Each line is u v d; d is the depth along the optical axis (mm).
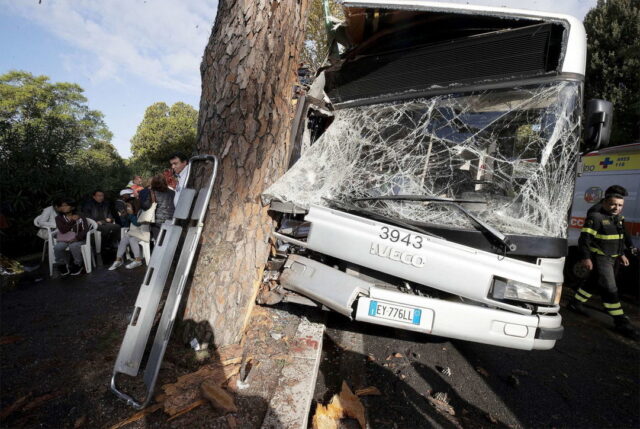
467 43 2605
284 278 2633
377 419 2133
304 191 2754
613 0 11992
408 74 2873
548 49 2328
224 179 2248
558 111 2285
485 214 2369
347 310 2334
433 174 2715
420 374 2686
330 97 3311
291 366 2184
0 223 5012
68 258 4547
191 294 2309
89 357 2256
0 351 2326
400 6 2529
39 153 5887
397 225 2398
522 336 2174
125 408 1753
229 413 1730
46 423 1636
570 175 2266
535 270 2098
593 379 2842
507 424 2199
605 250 3957
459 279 2199
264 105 2268
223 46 2227
